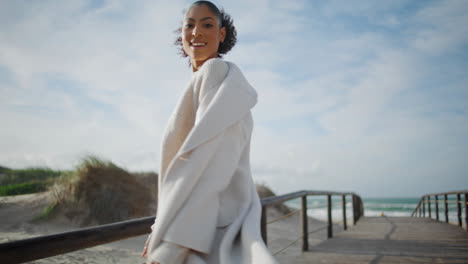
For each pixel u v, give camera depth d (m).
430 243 5.51
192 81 0.86
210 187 0.72
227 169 0.76
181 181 0.69
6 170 12.30
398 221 10.34
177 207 0.68
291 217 14.87
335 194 7.25
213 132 0.74
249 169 0.90
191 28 0.99
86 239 1.01
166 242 0.66
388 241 5.83
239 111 0.80
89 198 7.71
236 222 0.76
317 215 28.03
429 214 12.23
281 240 9.16
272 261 0.62
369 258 4.35
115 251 5.30
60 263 4.26
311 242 9.15
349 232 7.49
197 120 0.80
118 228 1.16
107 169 8.59
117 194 8.05
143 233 1.29
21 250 0.83
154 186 10.26
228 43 1.20
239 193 0.83
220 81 0.83
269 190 14.53
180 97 0.87
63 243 0.93
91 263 4.41
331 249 5.08
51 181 9.62
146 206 8.45
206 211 0.70
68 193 7.82
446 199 9.23
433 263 4.00
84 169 8.33
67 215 7.30
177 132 0.82
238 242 0.75
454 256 4.38
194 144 0.72
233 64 0.90
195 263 0.66
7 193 8.97
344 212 8.31
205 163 0.72
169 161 0.81
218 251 0.72
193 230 0.67
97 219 7.34
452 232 6.93
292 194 4.09
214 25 0.99
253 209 0.84
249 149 0.91
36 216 7.09
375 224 9.53
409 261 4.12
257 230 0.75
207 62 0.86
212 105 0.76
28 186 9.43
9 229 6.39
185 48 1.02
